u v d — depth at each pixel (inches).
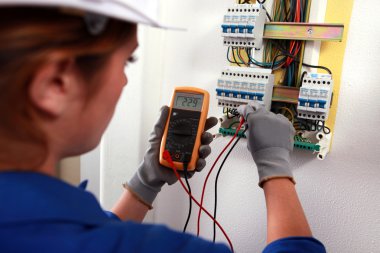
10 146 14.8
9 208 14.3
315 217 38.5
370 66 33.7
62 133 16.6
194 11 42.1
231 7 35.6
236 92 36.3
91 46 14.5
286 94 36.4
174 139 34.5
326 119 34.9
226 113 40.4
